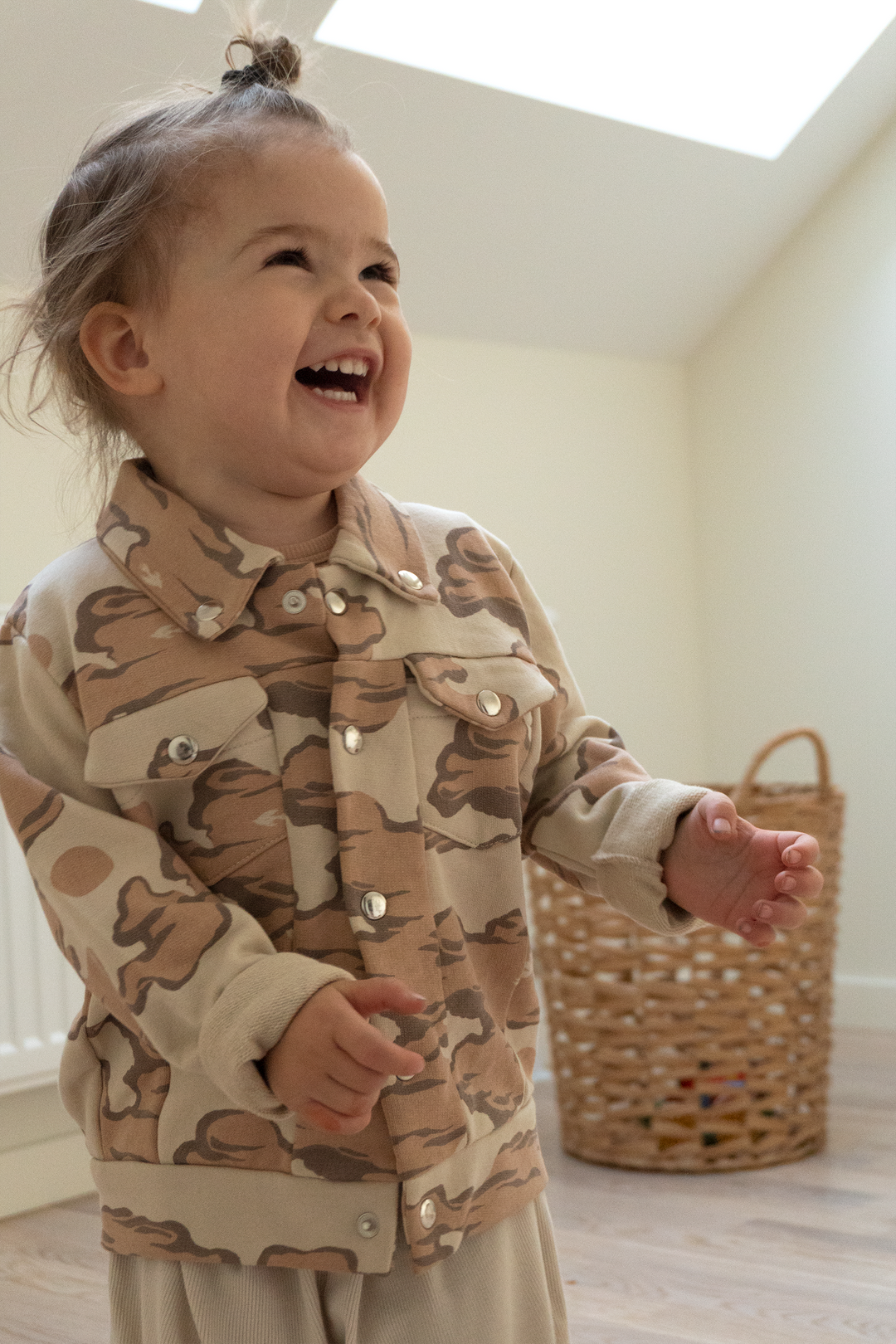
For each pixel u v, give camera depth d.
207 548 0.71
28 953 1.81
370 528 0.76
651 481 2.93
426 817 0.72
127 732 0.68
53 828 0.68
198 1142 0.68
